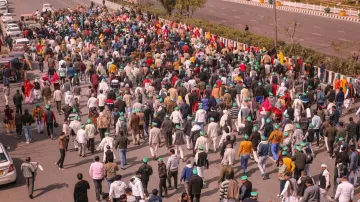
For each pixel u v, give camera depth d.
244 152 30.55
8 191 30.59
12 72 57.69
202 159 28.42
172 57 56.94
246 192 24.55
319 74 55.25
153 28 79.88
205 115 37.41
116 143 32.44
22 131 41.06
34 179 29.97
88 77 56.94
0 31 94.12
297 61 52.81
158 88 46.28
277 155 32.47
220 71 48.12
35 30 86.75
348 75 53.97
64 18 96.06
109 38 72.94
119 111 39.25
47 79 50.19
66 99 42.72
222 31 80.81
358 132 34.00
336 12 106.69
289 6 121.56
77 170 33.44
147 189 30.02
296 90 49.66
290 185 25.52
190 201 25.88
